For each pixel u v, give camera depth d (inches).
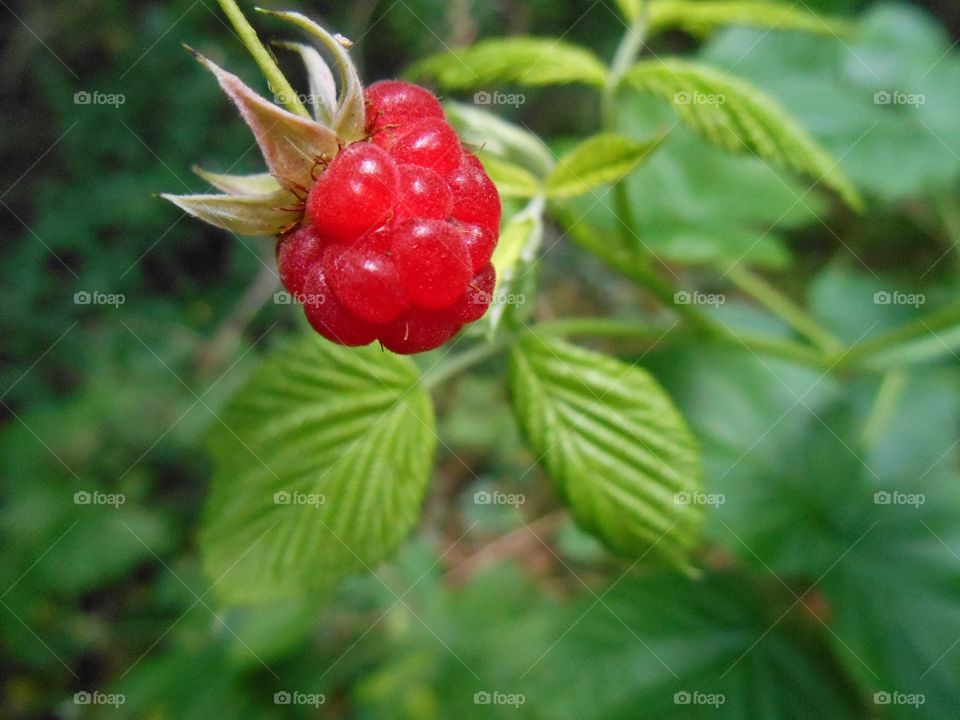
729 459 3.6
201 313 8.2
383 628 5.3
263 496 2.7
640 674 3.3
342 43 2.0
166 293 8.4
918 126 4.4
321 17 8.2
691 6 3.2
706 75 2.8
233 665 4.8
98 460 6.6
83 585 6.0
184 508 6.5
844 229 6.9
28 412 7.1
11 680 5.9
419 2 7.8
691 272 6.9
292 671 5.0
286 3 8.2
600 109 8.4
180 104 8.7
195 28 8.8
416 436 2.8
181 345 7.6
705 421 3.8
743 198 4.1
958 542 3.2
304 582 2.7
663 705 3.3
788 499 3.5
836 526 3.4
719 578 3.6
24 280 8.2
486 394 6.7
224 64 8.7
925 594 3.1
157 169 8.7
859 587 3.2
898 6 4.8
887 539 3.3
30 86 9.0
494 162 2.7
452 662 4.7
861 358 3.6
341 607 5.4
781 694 3.3
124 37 8.9
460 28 7.6
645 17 3.2
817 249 7.0
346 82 2.0
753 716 3.2
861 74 4.6
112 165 8.8
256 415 2.8
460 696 4.6
